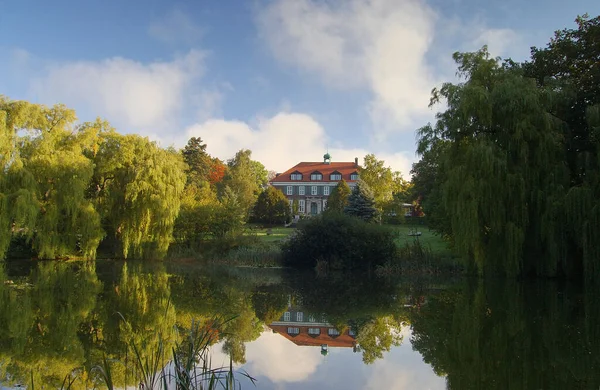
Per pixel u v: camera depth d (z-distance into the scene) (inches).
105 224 1342.3
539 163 853.8
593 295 743.7
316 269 1233.4
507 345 442.6
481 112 855.7
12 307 599.5
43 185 1076.5
